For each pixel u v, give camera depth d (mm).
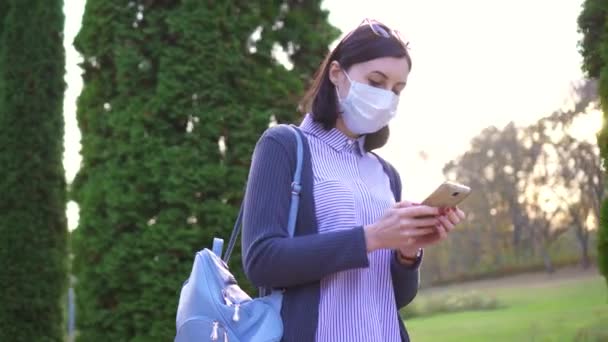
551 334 6582
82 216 6250
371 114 2092
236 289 2090
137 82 6086
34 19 7320
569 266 8195
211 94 5945
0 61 7359
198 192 5902
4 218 7152
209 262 2076
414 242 2027
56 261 7254
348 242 1899
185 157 5898
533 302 7414
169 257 5875
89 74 6355
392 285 2146
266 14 6191
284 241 1930
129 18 6152
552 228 8445
